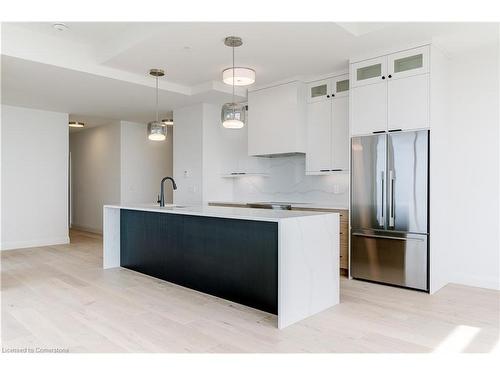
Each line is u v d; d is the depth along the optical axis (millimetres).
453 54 4199
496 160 3992
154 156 8430
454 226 4258
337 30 3570
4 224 6328
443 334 2777
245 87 5730
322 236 3307
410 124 3943
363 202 4293
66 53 4340
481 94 4074
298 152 5250
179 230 4098
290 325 2949
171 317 3115
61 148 6980
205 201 6207
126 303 3463
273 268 3217
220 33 3627
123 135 7852
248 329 2871
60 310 3264
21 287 3982
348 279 4402
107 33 4152
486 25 3480
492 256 4020
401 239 3986
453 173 4254
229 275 3580
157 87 5211
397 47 4004
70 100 5965
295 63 4555
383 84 4133
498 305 3438
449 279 4266
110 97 5758
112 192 8039
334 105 4961
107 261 4902
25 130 6531
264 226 3279
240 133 6566
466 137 4172
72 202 9430
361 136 4305
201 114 6207
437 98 3957
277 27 3498
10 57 3975
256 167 6258
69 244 6902
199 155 6250
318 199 5539
